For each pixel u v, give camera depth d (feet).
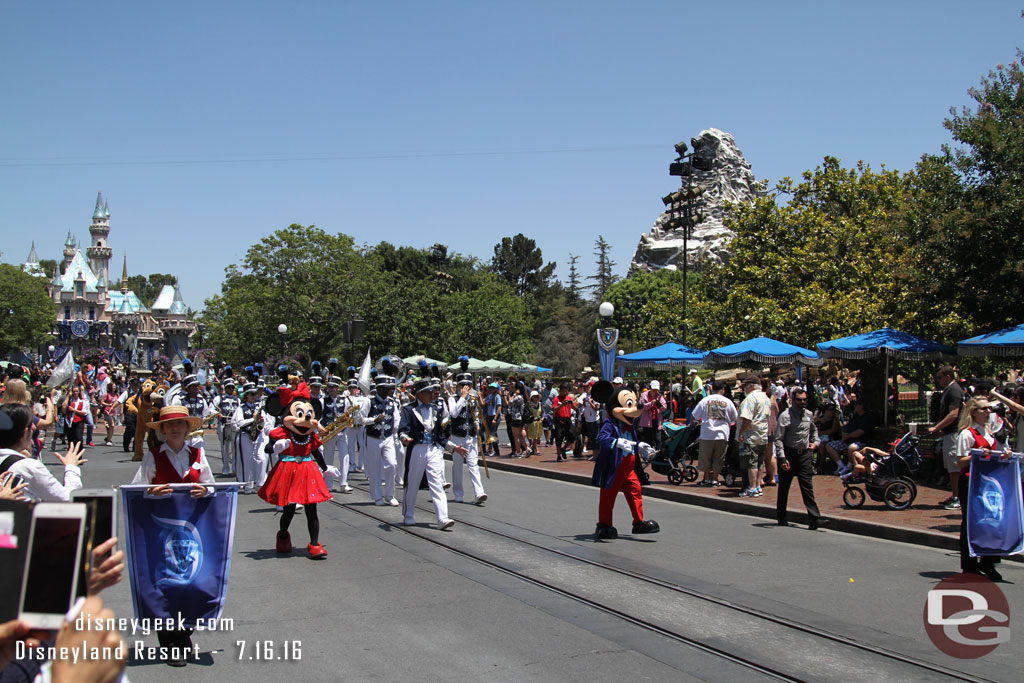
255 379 45.73
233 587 24.41
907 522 34.22
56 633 7.45
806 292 97.14
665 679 16.87
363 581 25.21
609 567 27.20
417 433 34.88
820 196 117.91
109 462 61.93
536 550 30.01
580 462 62.13
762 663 17.85
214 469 56.70
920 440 46.34
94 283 375.25
